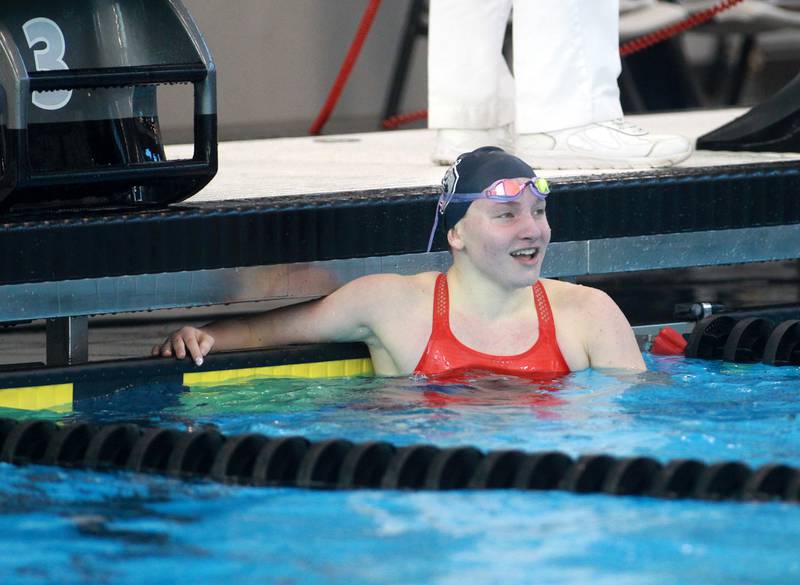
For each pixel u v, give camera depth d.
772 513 8.45
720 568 7.57
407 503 8.81
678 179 14.21
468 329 12.16
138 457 9.75
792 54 32.62
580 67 14.74
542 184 11.76
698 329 13.38
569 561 7.72
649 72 29.95
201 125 12.18
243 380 12.29
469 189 11.79
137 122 12.68
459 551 7.91
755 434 10.10
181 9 12.16
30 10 12.07
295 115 29.05
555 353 12.13
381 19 29.42
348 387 11.88
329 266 13.12
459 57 15.71
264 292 12.88
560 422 10.48
